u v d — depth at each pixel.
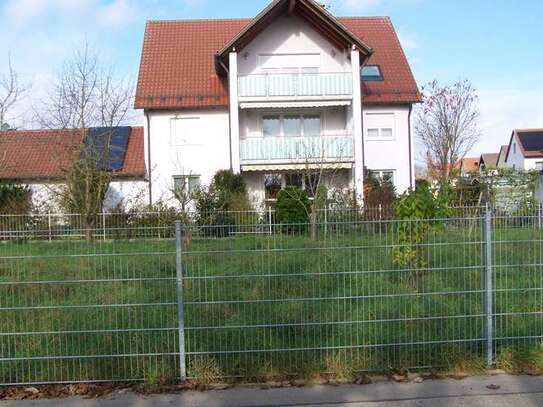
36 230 6.00
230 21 31.55
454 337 5.93
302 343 5.82
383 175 27.20
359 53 25.58
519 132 52.28
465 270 5.96
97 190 20.97
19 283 5.81
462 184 22.50
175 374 5.64
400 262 5.93
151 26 30.95
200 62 28.83
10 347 5.76
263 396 5.22
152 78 27.69
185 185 23.25
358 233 5.95
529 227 6.05
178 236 5.73
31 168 27.98
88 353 5.73
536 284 6.21
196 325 5.95
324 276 5.97
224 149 26.77
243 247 5.93
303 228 5.96
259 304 5.96
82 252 5.89
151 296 5.98
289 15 26.41
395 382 5.50
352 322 5.79
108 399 5.23
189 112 26.69
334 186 25.59
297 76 25.31
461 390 5.26
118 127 28.69
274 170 25.42
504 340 5.98
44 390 5.45
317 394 5.24
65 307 5.69
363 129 27.20
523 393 5.18
